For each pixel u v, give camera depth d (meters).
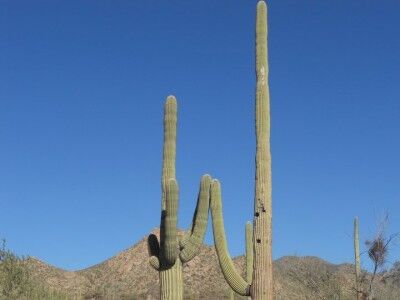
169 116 14.89
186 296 47.62
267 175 13.22
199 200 14.41
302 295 32.12
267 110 13.48
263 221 13.03
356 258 25.47
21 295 27.92
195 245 14.33
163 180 14.71
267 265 12.91
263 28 13.77
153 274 54.00
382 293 24.95
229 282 13.53
